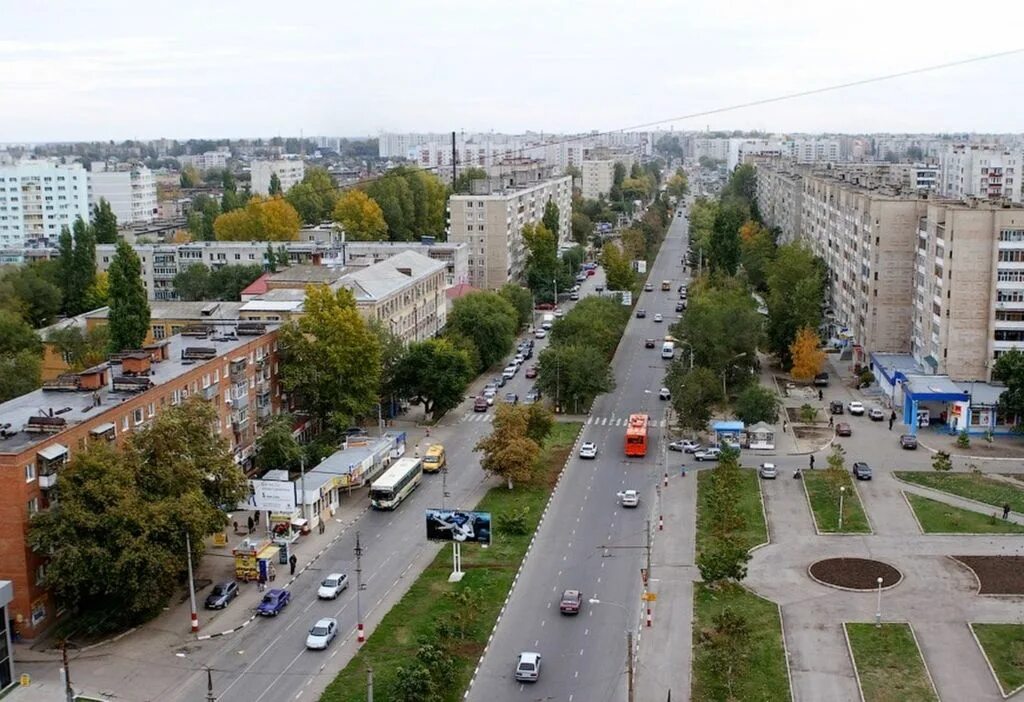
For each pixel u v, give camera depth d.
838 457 137.50
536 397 189.88
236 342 149.88
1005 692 87.69
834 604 105.25
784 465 152.75
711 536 124.25
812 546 121.00
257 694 88.69
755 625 100.56
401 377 174.12
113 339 175.38
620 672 91.94
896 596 106.94
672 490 142.00
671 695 87.75
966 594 107.19
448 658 90.69
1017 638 97.25
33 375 168.88
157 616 104.94
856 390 198.75
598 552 120.00
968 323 178.50
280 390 159.00
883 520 129.25
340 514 134.62
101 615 102.00
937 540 122.44
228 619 103.94
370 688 82.94
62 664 94.88
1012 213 173.25
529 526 128.38
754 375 194.00
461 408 188.50
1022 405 162.50
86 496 99.62
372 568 116.38
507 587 110.56
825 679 90.31
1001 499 136.12
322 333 157.75
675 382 169.88
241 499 115.75
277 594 106.00
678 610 104.38
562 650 96.19
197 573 115.19
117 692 89.56
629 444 157.00
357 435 158.12
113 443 114.12
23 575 98.56
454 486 144.88
